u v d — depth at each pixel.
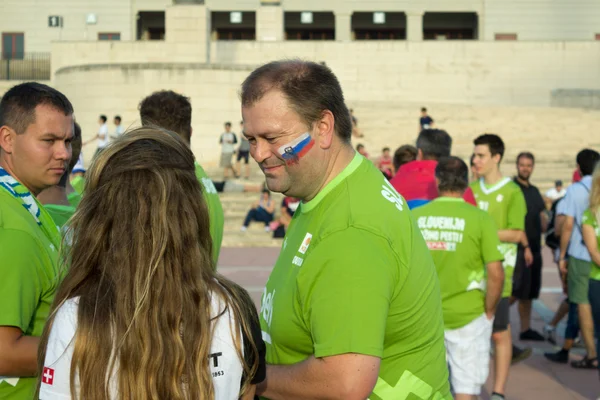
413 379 2.69
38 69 41.12
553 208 8.78
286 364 2.67
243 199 19.05
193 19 26.97
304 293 2.52
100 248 2.03
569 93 35.38
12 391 2.79
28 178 3.12
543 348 8.20
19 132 3.06
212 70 25.31
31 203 2.94
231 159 21.67
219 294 2.08
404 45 36.75
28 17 43.19
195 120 25.28
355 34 47.88
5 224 2.76
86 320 1.95
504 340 5.93
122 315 1.94
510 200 6.40
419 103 31.45
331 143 2.62
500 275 5.04
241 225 17.75
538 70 37.00
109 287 1.98
